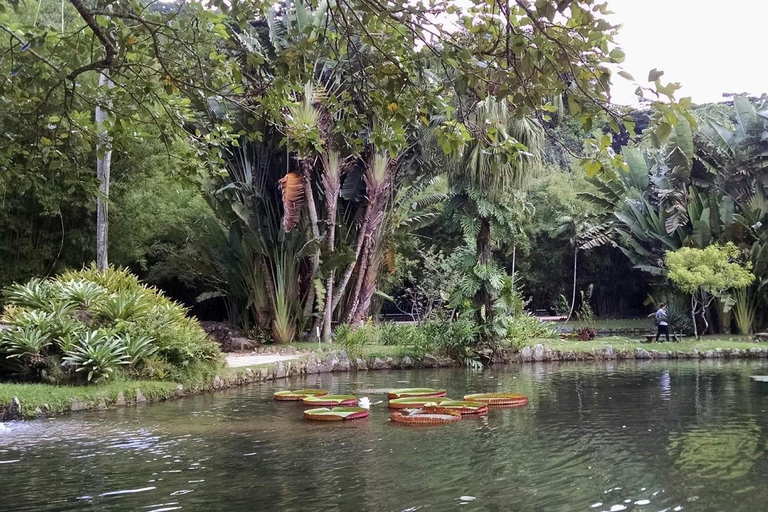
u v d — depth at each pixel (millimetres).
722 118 30156
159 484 4727
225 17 4980
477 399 8852
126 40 4910
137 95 5660
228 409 8430
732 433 6625
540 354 16062
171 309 11688
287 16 15125
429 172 17828
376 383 11648
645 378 12148
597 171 3418
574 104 3398
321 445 6105
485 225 14891
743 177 22438
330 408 8211
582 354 16438
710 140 23000
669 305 21484
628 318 30500
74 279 11758
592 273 29844
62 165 5523
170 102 5617
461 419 7605
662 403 8820
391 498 4355
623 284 30062
